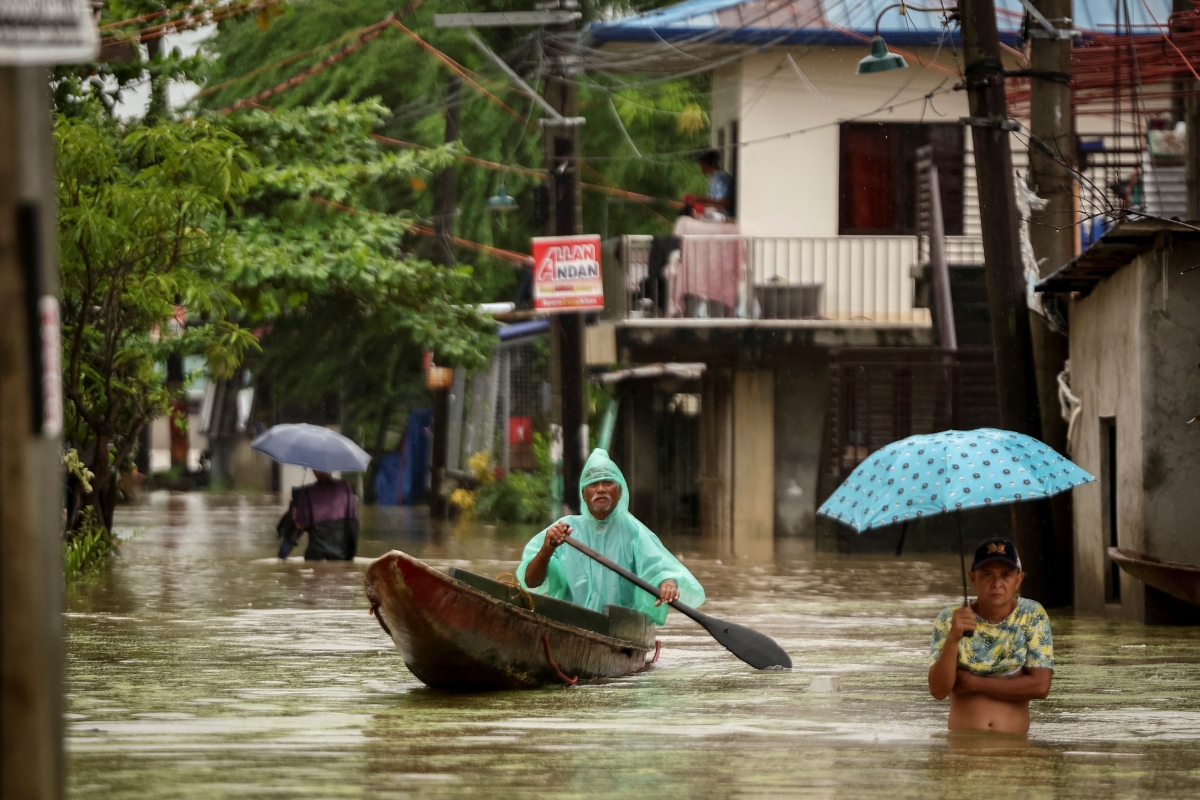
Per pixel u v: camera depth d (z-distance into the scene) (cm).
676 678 1834
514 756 1270
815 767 1213
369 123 4184
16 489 626
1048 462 1330
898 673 1881
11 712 627
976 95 2839
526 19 4081
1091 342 2762
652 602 1923
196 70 3838
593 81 5884
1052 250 3028
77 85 3581
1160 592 2488
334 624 2406
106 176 2984
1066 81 3027
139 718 1493
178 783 1136
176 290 3009
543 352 6200
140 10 3625
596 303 3944
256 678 1809
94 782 1139
